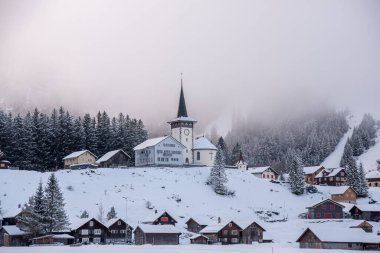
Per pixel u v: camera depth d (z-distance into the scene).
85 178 193.12
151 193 188.12
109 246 137.38
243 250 123.75
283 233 160.00
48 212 147.62
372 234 131.38
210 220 165.25
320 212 181.50
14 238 141.88
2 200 167.12
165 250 122.44
